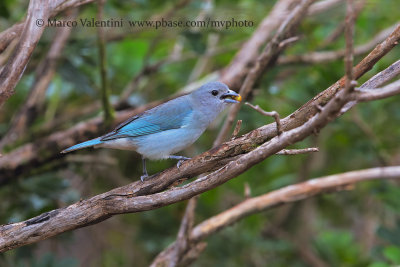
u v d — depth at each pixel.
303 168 13.95
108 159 11.98
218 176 5.83
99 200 6.41
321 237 13.02
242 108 12.58
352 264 12.54
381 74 6.34
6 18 11.48
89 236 14.48
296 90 12.95
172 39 14.87
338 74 12.34
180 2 12.34
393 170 9.13
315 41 13.53
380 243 14.45
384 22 13.87
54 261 11.30
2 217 11.27
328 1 11.74
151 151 8.95
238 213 9.35
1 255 11.13
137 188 6.67
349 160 13.87
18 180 11.07
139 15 12.54
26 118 11.69
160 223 13.02
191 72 15.08
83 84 11.67
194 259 9.16
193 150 13.64
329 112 4.84
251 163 5.60
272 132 6.43
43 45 11.71
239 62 11.55
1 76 6.42
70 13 10.16
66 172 14.55
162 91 14.84
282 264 13.65
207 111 9.24
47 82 11.26
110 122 11.03
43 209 11.41
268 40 12.65
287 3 11.80
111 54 14.05
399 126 13.42
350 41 4.52
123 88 14.77
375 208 14.09
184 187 6.07
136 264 14.05
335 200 14.39
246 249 12.93
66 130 11.24
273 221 14.78
